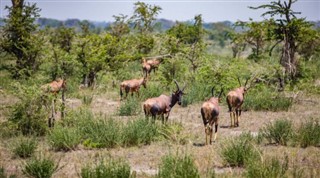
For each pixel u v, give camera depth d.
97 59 92.25
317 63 125.75
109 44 100.56
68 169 39.03
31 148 44.19
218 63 83.75
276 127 47.84
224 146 42.78
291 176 34.31
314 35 90.31
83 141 48.34
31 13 104.94
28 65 100.50
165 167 34.03
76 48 95.25
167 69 95.81
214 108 46.09
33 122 53.25
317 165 38.31
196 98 78.44
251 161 35.25
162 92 83.81
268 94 75.50
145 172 37.91
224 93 77.62
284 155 40.78
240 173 36.22
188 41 139.62
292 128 50.31
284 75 84.81
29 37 101.88
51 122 54.81
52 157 42.12
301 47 133.50
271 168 33.72
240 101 57.41
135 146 47.53
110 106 75.31
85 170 34.50
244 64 88.38
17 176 36.97
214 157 41.41
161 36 121.94
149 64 107.50
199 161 39.72
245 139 42.22
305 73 90.94
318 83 96.12
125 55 103.12
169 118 63.72
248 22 125.31
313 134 46.31
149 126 49.97
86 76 96.38
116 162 35.53
